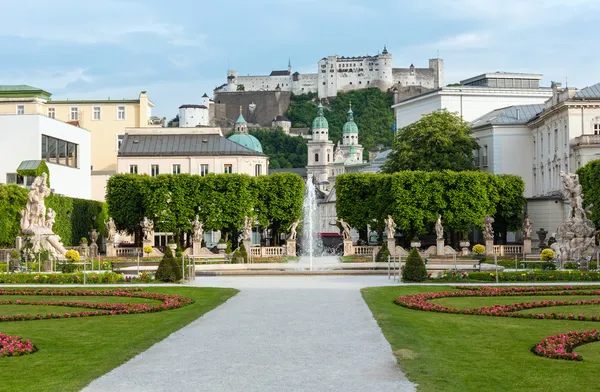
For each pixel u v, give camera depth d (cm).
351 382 2309
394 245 10581
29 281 5841
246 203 11931
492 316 3750
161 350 2817
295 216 12206
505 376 2370
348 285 5594
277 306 4138
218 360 2638
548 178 13250
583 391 2197
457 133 13575
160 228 11844
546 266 6988
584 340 2983
